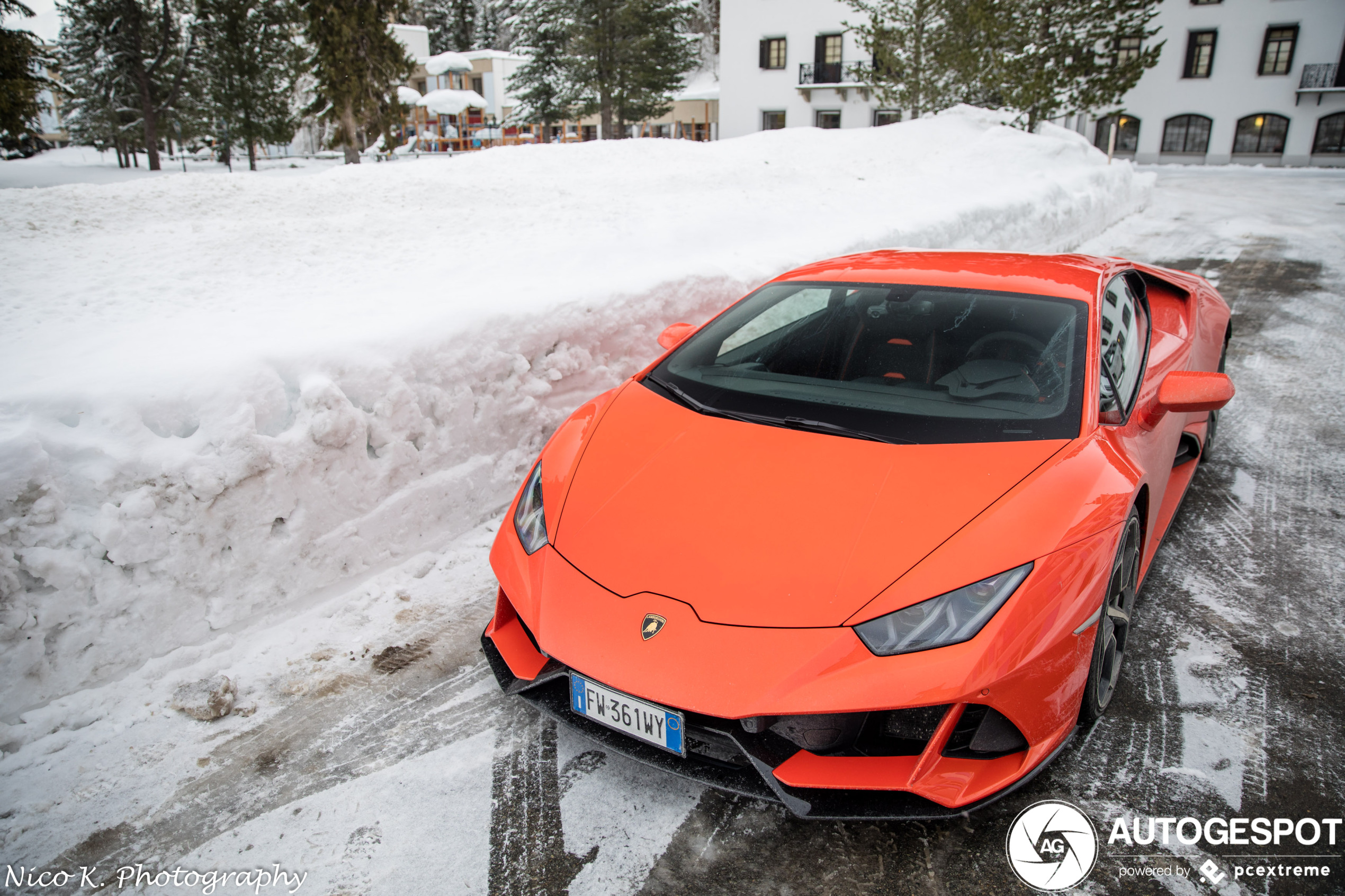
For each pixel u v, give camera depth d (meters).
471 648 2.54
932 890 1.67
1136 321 2.83
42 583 2.15
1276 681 2.30
